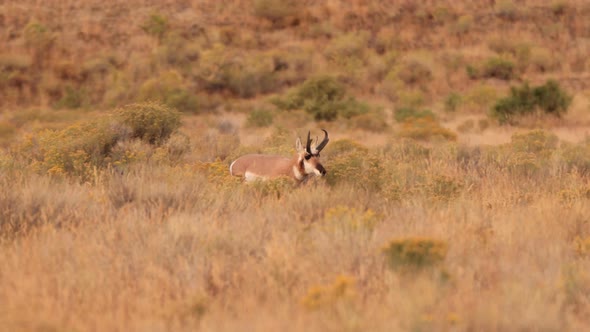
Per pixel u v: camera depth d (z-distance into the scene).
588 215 36.97
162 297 25.14
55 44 196.75
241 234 31.42
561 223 35.47
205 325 22.06
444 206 39.06
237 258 28.81
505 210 38.91
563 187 48.50
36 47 192.62
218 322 22.50
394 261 26.70
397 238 28.41
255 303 23.91
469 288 24.98
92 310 23.56
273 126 124.31
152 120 63.94
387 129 123.81
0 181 41.84
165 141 64.31
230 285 26.14
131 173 44.00
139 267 27.62
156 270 26.88
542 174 53.88
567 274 26.47
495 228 34.22
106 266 27.27
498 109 132.88
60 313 22.88
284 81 191.38
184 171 47.16
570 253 30.80
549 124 124.62
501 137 105.31
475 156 64.38
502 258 29.09
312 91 152.88
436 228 32.22
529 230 33.31
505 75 195.50
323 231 31.33
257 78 186.25
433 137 93.56
